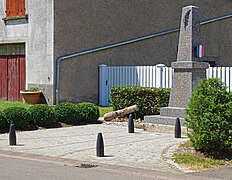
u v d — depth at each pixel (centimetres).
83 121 1653
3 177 824
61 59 2041
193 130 1053
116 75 2141
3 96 2294
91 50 2145
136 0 2348
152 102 1714
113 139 1280
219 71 1798
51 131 1456
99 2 2181
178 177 834
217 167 919
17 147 1155
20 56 2219
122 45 2281
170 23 2522
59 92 2039
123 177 834
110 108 2005
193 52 1470
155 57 2444
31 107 1540
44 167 919
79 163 959
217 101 1001
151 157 1016
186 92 1453
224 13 2878
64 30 2056
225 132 991
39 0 2088
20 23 2188
